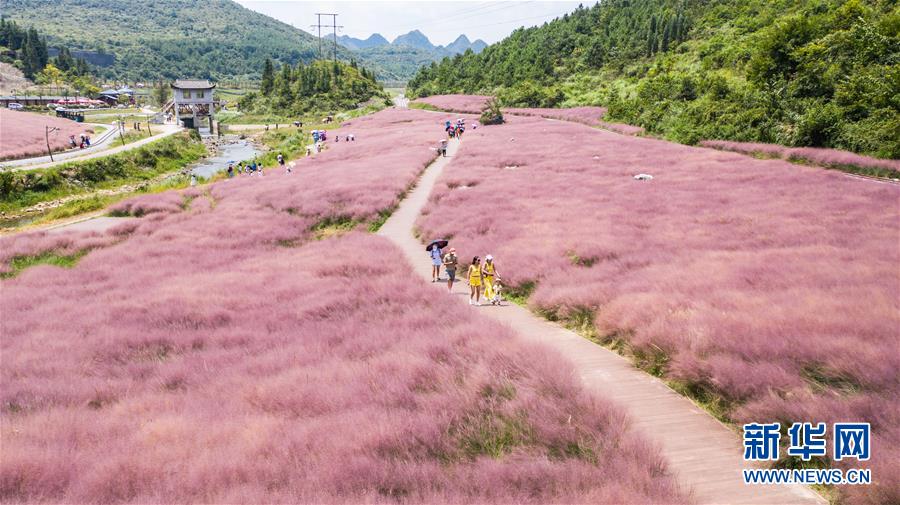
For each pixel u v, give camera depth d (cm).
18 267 2978
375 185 4294
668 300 1434
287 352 1380
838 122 4750
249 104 17462
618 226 2594
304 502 688
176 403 1121
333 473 763
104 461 823
